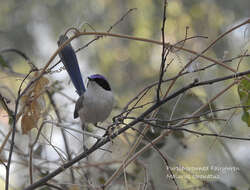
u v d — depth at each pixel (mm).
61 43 8016
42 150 10086
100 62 17391
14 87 13008
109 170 10469
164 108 10070
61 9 17938
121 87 17062
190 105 9977
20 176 10461
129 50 17375
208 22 16828
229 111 9516
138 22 17453
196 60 7906
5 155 9742
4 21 17891
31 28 18000
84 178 9102
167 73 13008
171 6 17031
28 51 17531
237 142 13398
